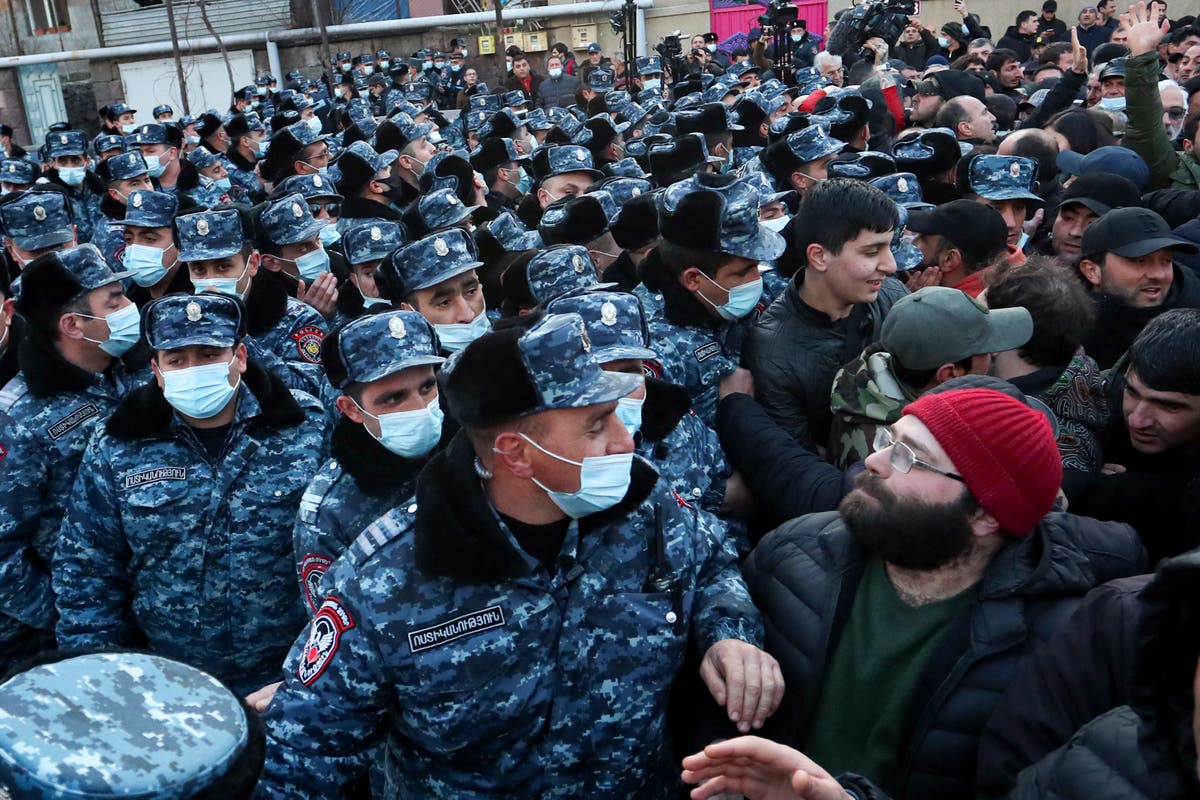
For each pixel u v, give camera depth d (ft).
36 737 3.34
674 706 7.86
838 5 65.77
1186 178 18.10
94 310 11.76
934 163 18.35
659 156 20.90
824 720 7.15
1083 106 25.22
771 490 9.45
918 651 6.85
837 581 7.27
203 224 14.28
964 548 6.61
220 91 79.15
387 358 8.76
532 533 6.68
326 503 9.14
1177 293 11.98
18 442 11.47
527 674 6.63
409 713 6.64
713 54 56.34
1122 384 9.68
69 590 10.36
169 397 9.91
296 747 6.55
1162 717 4.79
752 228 10.59
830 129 23.45
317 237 17.17
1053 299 9.52
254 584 10.54
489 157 27.91
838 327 10.83
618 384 6.27
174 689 3.68
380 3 76.59
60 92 81.35
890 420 9.05
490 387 6.18
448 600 6.47
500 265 15.90
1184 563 4.37
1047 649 6.18
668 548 7.11
